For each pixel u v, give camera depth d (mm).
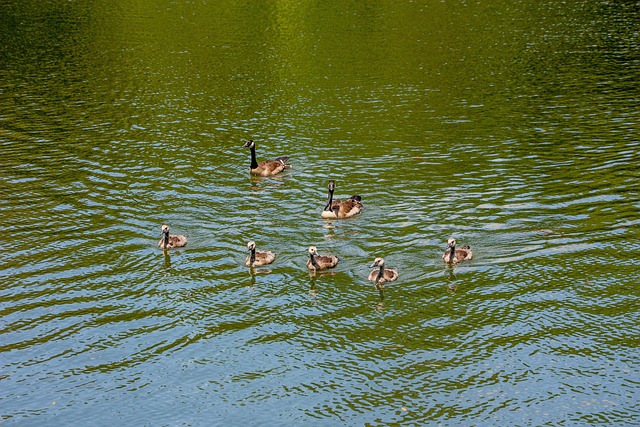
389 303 30891
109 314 30312
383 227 36750
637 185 40469
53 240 35906
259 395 25844
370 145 47438
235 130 50688
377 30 77562
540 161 44062
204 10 87750
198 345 28469
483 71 62625
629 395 25531
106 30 78000
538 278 32281
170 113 54000
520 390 25859
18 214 38438
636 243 34750
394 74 62344
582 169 42781
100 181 42562
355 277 32781
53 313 30250
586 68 62594
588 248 34406
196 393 25984
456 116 52219
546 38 72625
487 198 39438
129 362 27547
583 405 25094
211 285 32344
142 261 34188
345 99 56500
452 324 29453
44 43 72562
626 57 65375
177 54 69125
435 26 78812
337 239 35812
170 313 30422
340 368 27109
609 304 30438
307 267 33375
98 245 35469
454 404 25219
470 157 44969
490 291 31500
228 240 36000
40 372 26984
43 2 91312
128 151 46969
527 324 29359
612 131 48500
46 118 52781
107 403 25531
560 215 37438
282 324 29688
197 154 46562
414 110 53719
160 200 40219
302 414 24891
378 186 41375
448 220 37188
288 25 80250
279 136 49406
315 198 40281
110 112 54125
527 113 52438
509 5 88125
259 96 57562
